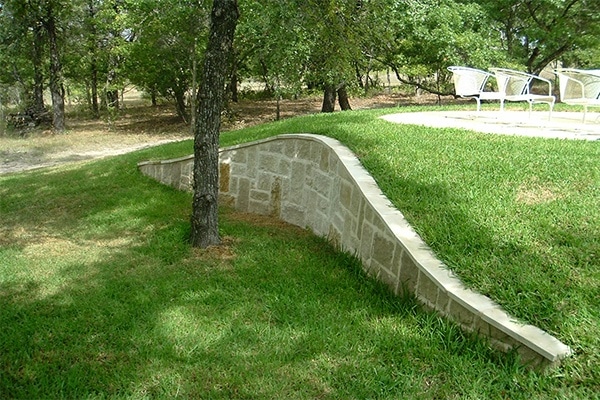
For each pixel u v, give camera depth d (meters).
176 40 16.23
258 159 6.00
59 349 2.85
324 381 2.40
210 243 4.64
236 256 4.38
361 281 3.58
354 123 6.44
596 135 5.59
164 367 2.60
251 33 10.33
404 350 2.58
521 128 6.30
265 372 2.50
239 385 2.41
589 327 2.22
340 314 3.06
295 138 5.37
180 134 18.41
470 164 4.21
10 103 24.03
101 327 3.10
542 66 16.89
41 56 20.58
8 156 14.70
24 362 2.72
